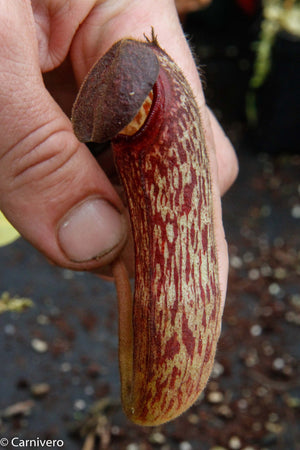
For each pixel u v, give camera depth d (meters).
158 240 0.16
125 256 0.21
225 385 0.39
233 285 0.47
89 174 0.18
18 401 0.36
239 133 0.69
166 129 0.16
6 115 0.17
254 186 0.60
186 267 0.16
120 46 0.15
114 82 0.15
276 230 0.54
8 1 0.17
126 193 0.16
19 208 0.18
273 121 0.63
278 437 0.35
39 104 0.17
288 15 0.61
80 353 0.40
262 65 0.60
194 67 0.20
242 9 0.80
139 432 0.35
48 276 0.46
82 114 0.15
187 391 0.17
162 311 0.16
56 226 0.18
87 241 0.18
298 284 0.48
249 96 0.64
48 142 0.17
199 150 0.16
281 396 0.38
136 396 0.17
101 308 0.44
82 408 0.36
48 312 0.43
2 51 0.17
